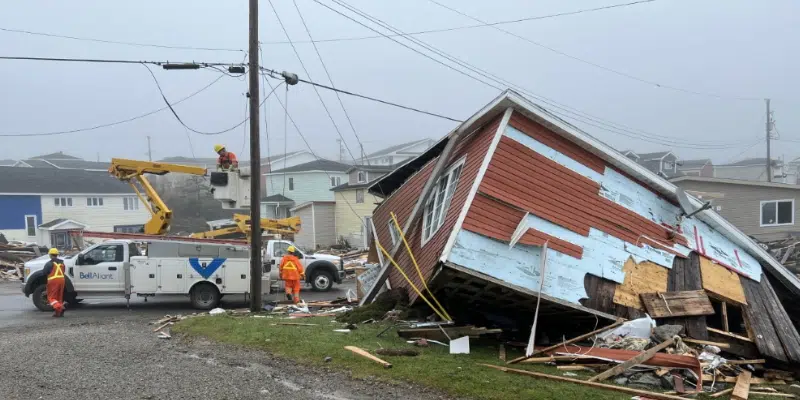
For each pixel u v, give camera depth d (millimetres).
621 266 10547
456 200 10359
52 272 14508
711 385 8055
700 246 11961
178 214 55250
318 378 7289
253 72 13961
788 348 10664
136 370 7840
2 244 29234
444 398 6438
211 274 16031
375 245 16578
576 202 10758
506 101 10703
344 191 41094
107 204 44219
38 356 8805
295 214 42656
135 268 15609
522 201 10125
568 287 9805
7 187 39250
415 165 15375
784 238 29141
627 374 7895
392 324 10992
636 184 12031
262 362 8195
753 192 30203
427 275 10094
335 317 12844
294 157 66500
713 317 11859
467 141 12141
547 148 11000
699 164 66438
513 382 7008
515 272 9508
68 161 66125
